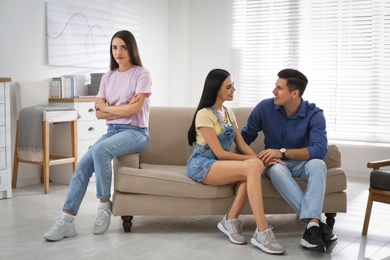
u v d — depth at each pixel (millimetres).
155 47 6059
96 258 2566
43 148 4242
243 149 3061
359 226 3209
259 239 2678
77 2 5000
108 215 3016
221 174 2846
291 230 3107
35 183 4711
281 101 2965
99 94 3240
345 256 2615
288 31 5625
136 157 3119
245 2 5887
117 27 5500
